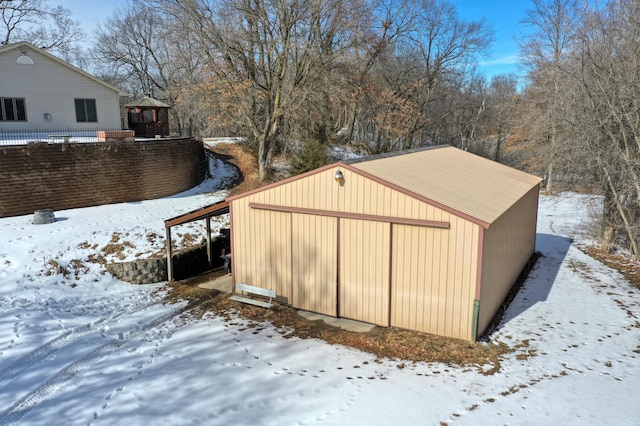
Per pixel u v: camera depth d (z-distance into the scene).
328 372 8.84
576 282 14.28
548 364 9.05
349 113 41.16
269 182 25.50
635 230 16.78
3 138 20.72
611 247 18.56
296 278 12.41
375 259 11.09
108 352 9.67
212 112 30.38
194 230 17.36
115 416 7.25
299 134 30.11
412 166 13.74
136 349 9.86
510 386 8.20
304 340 10.45
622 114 16.42
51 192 17.14
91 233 15.52
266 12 25.12
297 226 12.18
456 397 7.84
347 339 10.45
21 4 37.19
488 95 58.09
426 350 9.70
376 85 35.91
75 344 9.95
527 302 12.55
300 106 27.41
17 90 22.69
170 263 14.48
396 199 10.63
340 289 11.72
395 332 10.70
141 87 52.56
